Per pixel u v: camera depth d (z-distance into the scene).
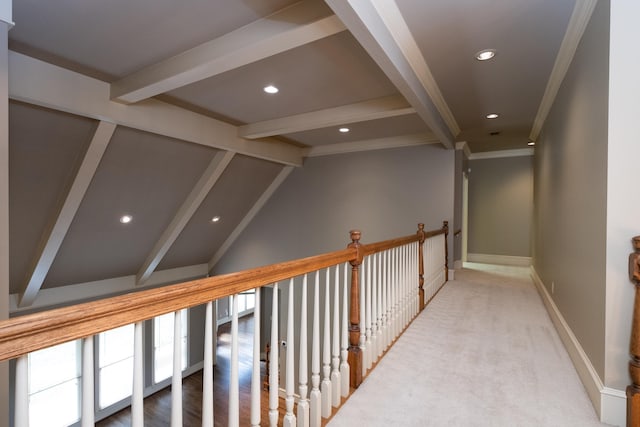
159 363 5.96
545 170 4.14
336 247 6.23
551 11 2.18
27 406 0.69
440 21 2.29
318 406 1.60
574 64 2.56
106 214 4.42
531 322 3.16
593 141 2.03
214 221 6.33
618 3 1.73
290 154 6.12
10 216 3.61
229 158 4.92
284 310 6.02
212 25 2.26
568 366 2.29
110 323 0.81
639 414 1.58
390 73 2.51
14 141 3.02
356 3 1.80
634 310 1.62
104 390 5.25
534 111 4.18
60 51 2.58
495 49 2.67
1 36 1.68
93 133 3.32
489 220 7.12
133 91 2.98
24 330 0.66
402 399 1.89
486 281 5.10
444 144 4.91
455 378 2.12
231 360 1.15
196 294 1.01
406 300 3.06
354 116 3.87
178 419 0.97
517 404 1.85
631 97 1.71
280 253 6.88
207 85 3.32
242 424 4.29
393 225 5.69
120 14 2.12
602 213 1.83
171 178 4.64
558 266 3.12
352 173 6.07
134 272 5.96
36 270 4.29
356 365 1.99
